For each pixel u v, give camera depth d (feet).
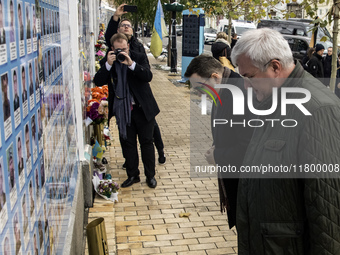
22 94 5.03
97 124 15.79
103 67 14.42
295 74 6.22
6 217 4.19
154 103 15.21
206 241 12.19
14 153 4.58
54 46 8.18
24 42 5.21
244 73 6.51
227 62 24.56
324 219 5.78
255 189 6.41
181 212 13.96
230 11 26.76
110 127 25.03
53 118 7.69
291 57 6.30
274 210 6.26
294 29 52.19
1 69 4.15
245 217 6.77
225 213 13.92
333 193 5.74
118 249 11.66
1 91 4.13
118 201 14.73
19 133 4.83
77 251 9.96
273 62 6.21
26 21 5.36
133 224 13.10
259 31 6.45
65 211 8.88
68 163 9.90
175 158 19.35
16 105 4.72
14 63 4.68
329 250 5.86
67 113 10.12
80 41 14.99
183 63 43.65
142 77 14.34
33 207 5.52
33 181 5.57
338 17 15.02
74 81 12.88
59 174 8.19
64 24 10.14
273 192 6.21
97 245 9.35
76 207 10.37
